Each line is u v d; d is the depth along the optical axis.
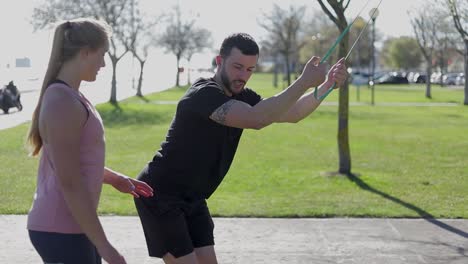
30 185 9.77
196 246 4.04
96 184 3.12
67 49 3.05
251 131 19.17
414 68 86.75
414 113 27.08
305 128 20.41
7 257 6.09
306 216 7.76
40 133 3.05
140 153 13.89
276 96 3.30
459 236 6.92
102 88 47.94
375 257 6.19
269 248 6.47
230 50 3.63
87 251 3.13
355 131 19.53
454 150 14.86
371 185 9.95
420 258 6.16
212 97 3.53
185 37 53.69
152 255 3.97
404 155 13.96
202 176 3.86
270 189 9.59
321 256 6.22
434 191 9.48
